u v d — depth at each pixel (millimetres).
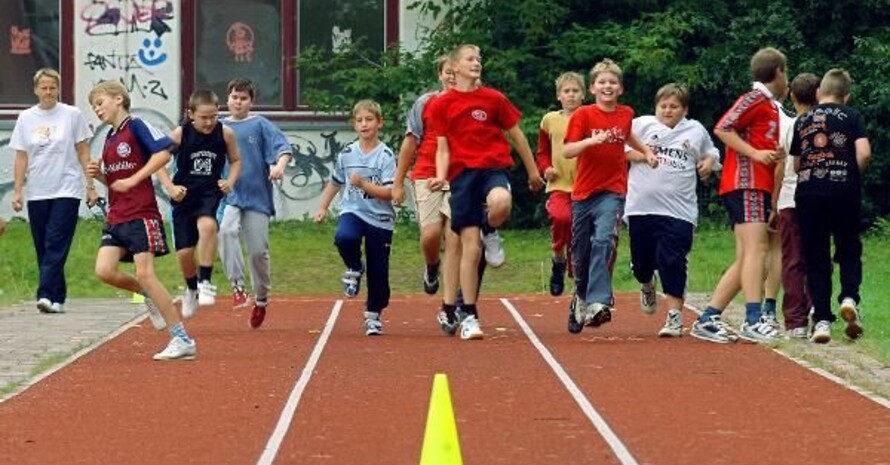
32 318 31391
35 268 41812
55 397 20469
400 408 19500
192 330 28922
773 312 27406
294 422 18531
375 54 50938
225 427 18219
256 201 28609
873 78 50094
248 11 51688
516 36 50156
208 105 27500
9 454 16656
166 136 23938
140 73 51562
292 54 51562
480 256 26797
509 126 26094
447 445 14859
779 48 50250
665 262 26766
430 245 27594
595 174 26531
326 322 30625
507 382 21672
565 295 36719
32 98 51344
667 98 26438
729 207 26203
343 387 21250
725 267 40875
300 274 41750
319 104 50188
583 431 17906
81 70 51375
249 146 28531
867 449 16781
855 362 23641
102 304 34875
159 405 19797
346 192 27797
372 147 27734
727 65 49812
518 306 33812
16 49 51250
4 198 50875
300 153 51469
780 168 26109
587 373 22562
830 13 51344
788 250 26438
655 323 29969
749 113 25719
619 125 26328
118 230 23984
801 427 18141
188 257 28078
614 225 26422
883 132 50375
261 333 28359
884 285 36781
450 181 26234
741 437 17516
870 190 51406
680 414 19016
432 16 51031
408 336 27734
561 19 49531
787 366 23281
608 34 48875
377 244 27641
